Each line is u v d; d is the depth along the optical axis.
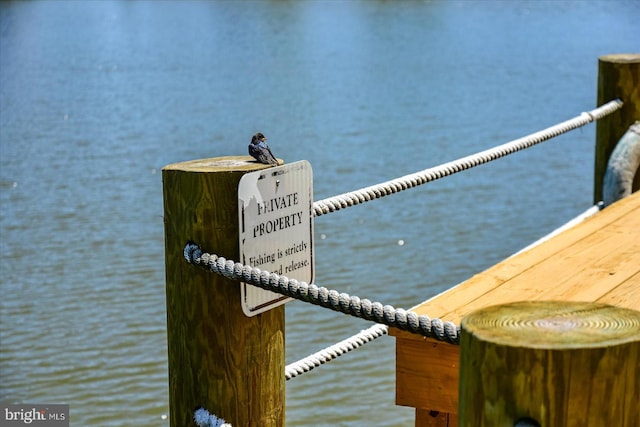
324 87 33.22
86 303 12.73
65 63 42.03
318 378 10.43
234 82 35.12
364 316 2.94
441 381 3.44
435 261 14.41
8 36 55.19
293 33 54.31
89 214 17.14
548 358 1.96
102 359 11.11
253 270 3.10
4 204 17.77
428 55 41.88
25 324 12.02
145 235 15.84
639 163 6.75
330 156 22.06
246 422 3.33
